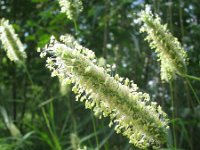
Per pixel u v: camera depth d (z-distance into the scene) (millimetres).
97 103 86
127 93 88
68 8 150
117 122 92
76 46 86
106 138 187
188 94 214
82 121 246
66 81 85
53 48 85
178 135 229
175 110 211
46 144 250
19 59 168
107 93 86
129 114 88
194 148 234
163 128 90
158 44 112
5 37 165
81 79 85
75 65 84
